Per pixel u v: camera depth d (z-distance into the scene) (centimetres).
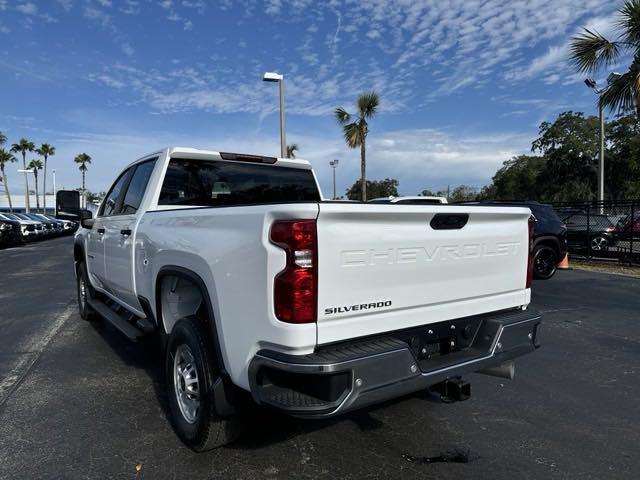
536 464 310
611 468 306
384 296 270
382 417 379
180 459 312
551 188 4244
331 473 297
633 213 1374
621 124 3647
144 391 427
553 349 564
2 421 366
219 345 282
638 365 508
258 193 485
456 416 382
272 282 242
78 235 655
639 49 1257
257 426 360
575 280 1101
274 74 1706
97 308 552
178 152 427
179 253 322
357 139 2503
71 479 289
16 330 634
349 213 248
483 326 329
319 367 232
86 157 7675
